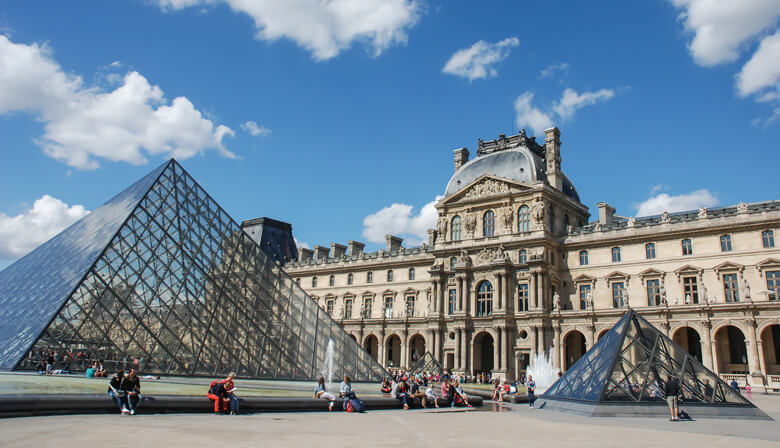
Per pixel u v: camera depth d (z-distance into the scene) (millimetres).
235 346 53094
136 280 50406
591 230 98000
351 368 61000
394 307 119062
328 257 135750
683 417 35219
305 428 25547
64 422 23328
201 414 29734
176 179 64625
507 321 94500
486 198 103750
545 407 44281
